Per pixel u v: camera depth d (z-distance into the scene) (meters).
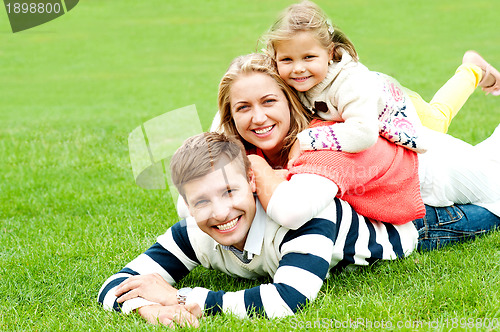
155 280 2.79
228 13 22.22
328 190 2.73
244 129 3.00
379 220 3.07
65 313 2.87
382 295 2.73
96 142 7.17
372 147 2.98
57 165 6.23
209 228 2.71
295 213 2.64
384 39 16.31
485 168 3.40
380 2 21.92
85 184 5.43
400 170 3.07
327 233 2.73
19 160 6.57
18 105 11.39
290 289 2.59
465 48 14.29
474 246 3.27
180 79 13.44
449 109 3.95
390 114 3.15
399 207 3.04
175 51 17.30
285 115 3.00
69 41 19.14
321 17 3.07
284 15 3.10
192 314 2.60
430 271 2.96
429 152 3.34
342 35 3.13
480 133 6.04
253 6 23.30
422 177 3.26
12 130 8.39
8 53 17.70
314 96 3.09
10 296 3.14
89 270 3.38
